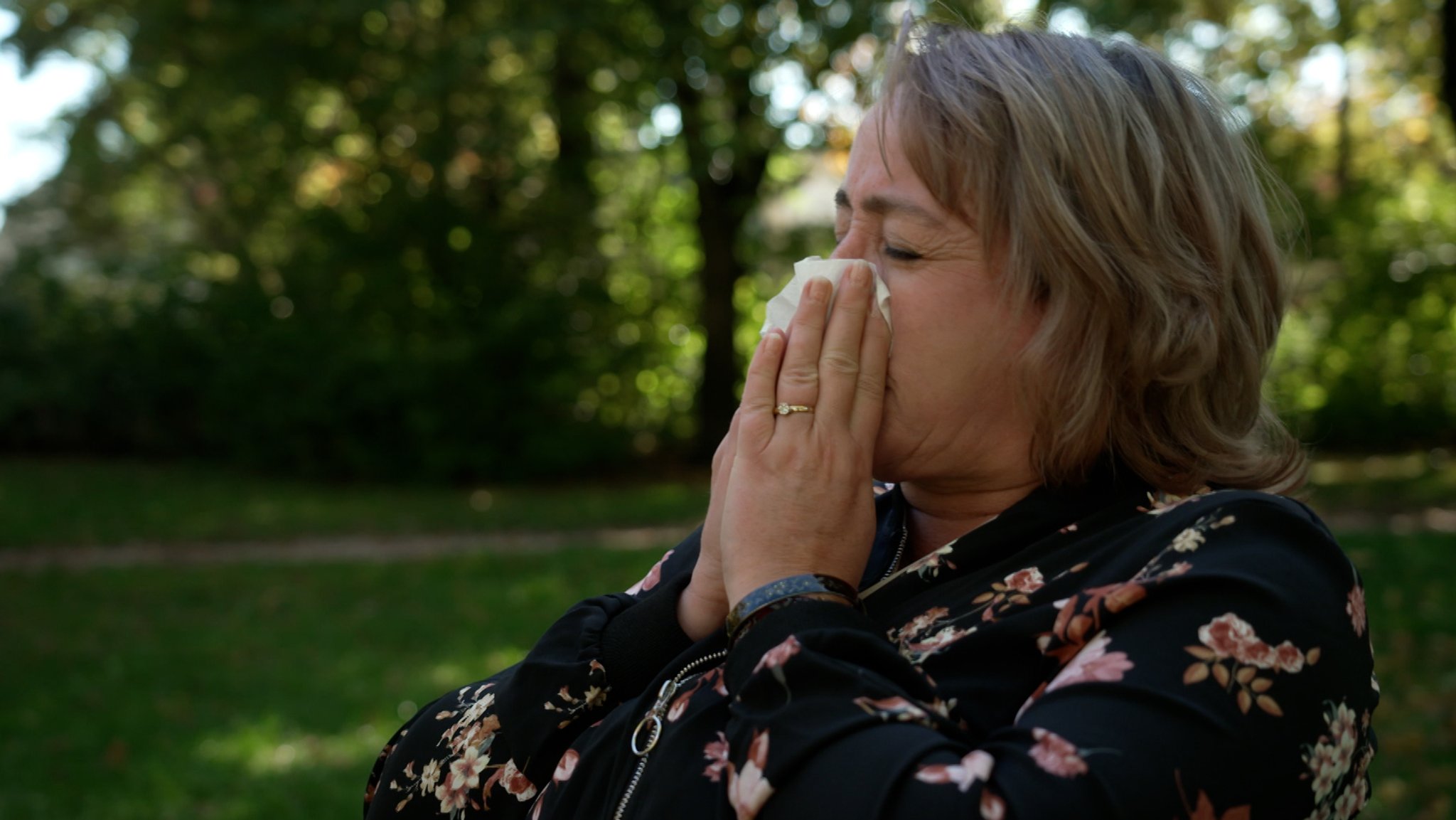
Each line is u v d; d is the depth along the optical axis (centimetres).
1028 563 94
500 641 636
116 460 1467
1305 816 79
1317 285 1412
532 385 1262
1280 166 1223
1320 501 998
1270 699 78
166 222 1822
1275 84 1313
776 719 84
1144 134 95
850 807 78
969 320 98
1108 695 78
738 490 98
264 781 434
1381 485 1080
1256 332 100
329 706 527
